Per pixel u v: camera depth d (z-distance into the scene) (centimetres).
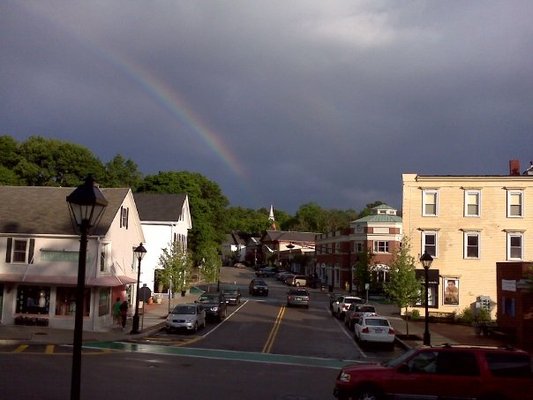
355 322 3878
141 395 1691
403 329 4147
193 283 8075
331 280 8950
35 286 3609
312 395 1838
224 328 3900
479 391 1501
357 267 6819
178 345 3017
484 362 1523
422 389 1505
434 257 5081
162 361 2438
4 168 6781
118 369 2153
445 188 5122
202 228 8075
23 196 4009
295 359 2730
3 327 3419
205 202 8375
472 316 4562
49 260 3612
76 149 7269
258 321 4422
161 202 6172
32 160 7150
